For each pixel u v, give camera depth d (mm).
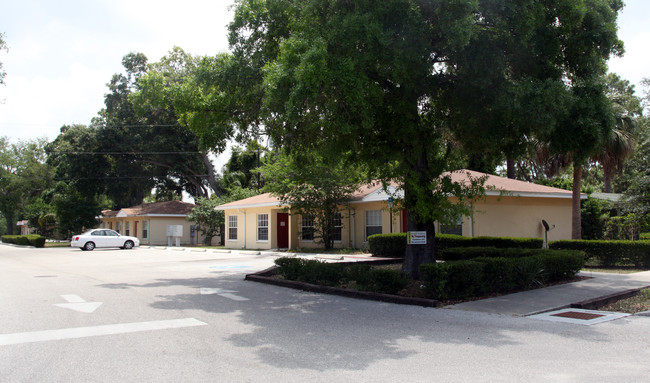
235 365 5094
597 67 10219
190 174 43562
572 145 9484
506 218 19234
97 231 31531
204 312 8242
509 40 9375
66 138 40344
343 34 8625
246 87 11070
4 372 4812
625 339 6289
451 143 12164
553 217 21156
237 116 11867
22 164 56469
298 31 9461
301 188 22297
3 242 55000
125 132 38500
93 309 8461
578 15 9273
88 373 4789
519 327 7051
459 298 9297
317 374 4793
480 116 10023
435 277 9078
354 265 11547
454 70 10812
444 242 17016
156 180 45719
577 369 4949
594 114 9352
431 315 7965
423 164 10789
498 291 10031
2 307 8617
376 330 6852
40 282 12484
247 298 9836
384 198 20375
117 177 41000
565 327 7043
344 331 6785
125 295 10172
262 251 25391
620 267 14805
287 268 12117
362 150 10781
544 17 9266
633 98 22375
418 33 8734
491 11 9008
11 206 57625
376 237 18797
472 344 6039
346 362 5227
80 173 38938
